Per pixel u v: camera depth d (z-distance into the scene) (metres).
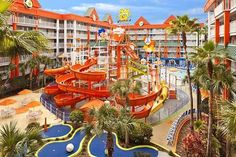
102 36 60.81
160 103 44.91
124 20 68.38
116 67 57.91
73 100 45.62
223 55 25.39
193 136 27.09
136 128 27.83
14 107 46.72
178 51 113.12
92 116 23.86
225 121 14.82
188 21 32.97
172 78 82.31
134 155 26.58
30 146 15.25
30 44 11.95
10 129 15.66
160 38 116.00
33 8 71.00
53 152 28.12
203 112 37.72
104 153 27.88
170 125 37.72
